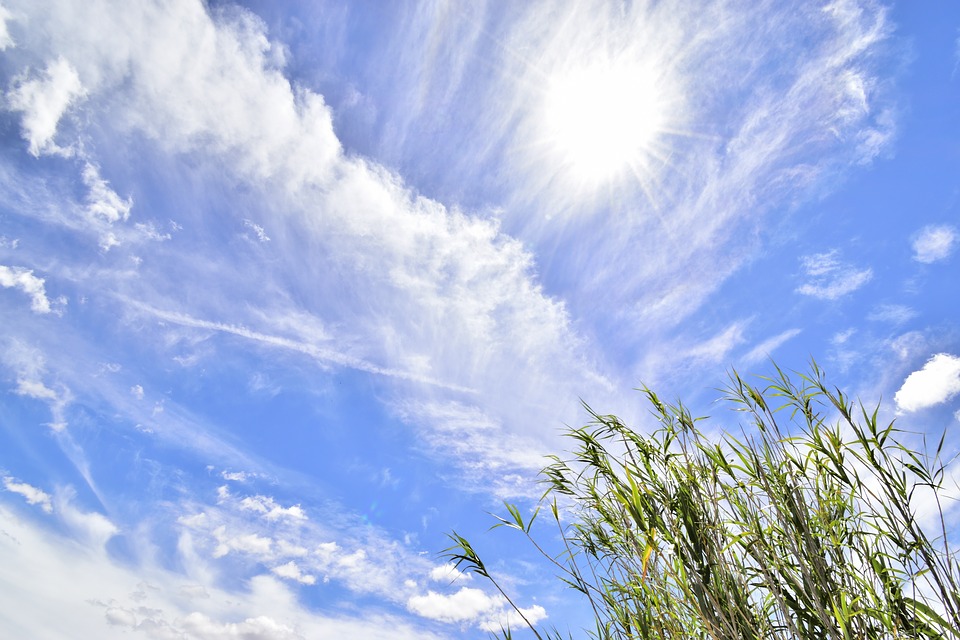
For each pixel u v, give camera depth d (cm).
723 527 164
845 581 149
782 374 181
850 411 161
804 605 147
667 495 175
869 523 155
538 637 168
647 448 188
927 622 133
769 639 150
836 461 158
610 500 192
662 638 158
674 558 162
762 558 157
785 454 168
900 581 143
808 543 152
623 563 183
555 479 206
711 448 177
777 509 160
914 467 146
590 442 199
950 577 131
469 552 188
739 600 151
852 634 138
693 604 158
